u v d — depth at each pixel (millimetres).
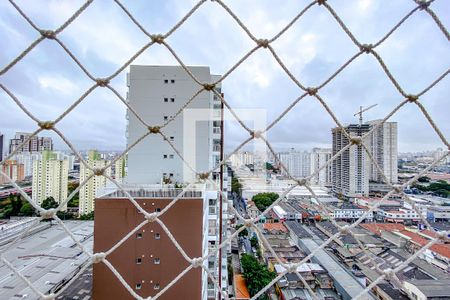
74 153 1790
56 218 1704
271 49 1847
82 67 1751
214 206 7480
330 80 1872
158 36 1802
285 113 1879
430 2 1726
